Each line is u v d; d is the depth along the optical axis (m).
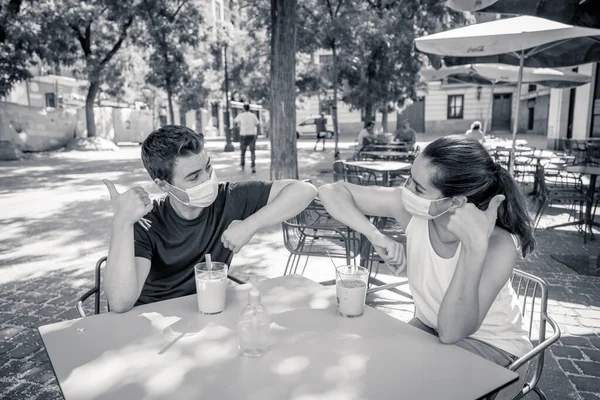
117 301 1.67
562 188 7.18
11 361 2.92
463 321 1.43
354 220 1.98
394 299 3.88
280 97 8.25
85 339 1.46
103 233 6.14
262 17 13.44
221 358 1.33
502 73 9.35
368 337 1.47
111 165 14.96
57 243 5.66
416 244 1.81
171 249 2.05
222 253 2.19
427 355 1.36
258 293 1.36
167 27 17.25
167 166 1.86
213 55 20.92
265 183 2.38
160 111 31.73
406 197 1.71
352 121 35.19
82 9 17.19
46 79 26.67
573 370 2.87
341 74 14.35
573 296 4.05
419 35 13.77
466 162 1.58
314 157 17.50
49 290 4.14
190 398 1.13
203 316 1.63
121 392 1.16
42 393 2.59
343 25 11.70
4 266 4.82
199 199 1.92
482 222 1.46
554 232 6.29
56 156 18.58
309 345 1.41
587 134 15.58
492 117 37.81
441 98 34.47
